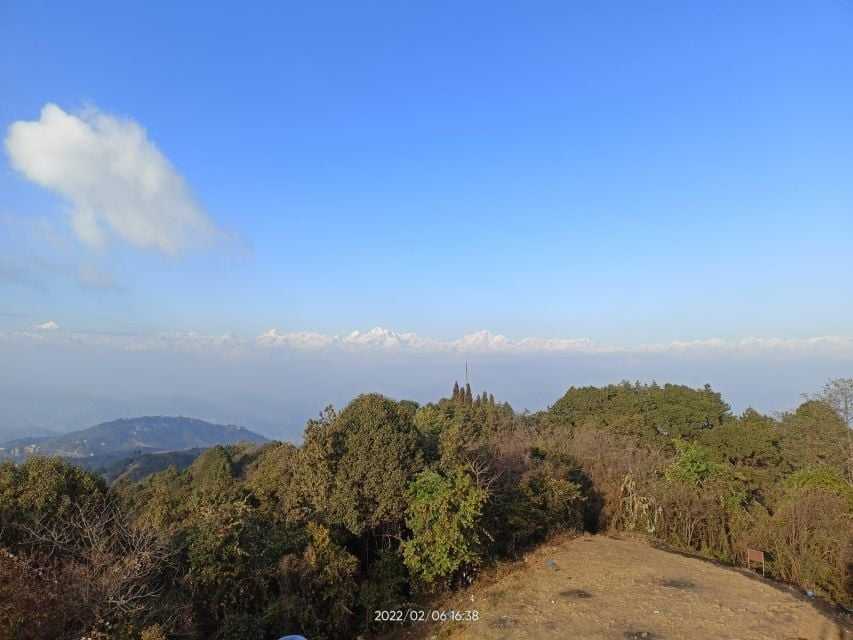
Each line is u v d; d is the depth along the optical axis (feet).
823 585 63.10
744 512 79.36
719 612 49.24
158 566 41.09
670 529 82.38
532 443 106.83
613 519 88.07
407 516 58.80
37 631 29.66
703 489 82.17
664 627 45.50
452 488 56.80
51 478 49.49
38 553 40.24
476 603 51.75
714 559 73.26
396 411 66.13
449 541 53.11
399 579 54.24
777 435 132.77
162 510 57.72
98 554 37.14
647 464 95.81
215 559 43.68
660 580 58.49
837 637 44.93
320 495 58.39
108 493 54.65
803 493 72.02
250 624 40.86
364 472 58.59
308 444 60.80
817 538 65.46
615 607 50.01
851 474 104.12
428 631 46.83
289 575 45.98
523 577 59.21
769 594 55.42
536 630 44.78
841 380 116.78
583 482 92.84
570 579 58.44
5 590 29.17
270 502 65.46
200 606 42.22
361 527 56.95
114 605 34.81
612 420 166.30
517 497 70.64
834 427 118.01
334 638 46.65
